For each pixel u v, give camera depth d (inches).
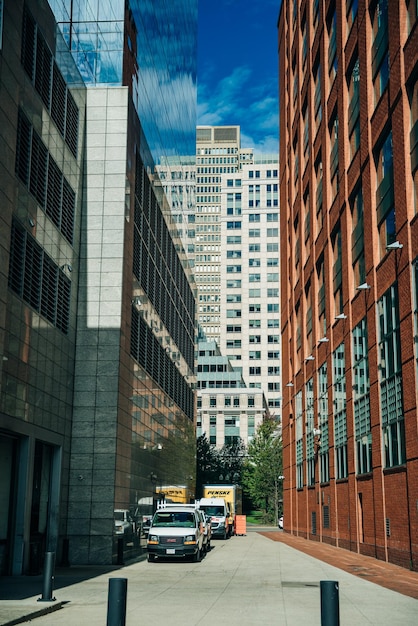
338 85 1256.2
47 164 871.7
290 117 2007.9
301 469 1784.0
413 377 778.8
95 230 1022.4
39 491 863.1
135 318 1132.5
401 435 837.8
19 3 756.6
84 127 1052.5
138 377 1146.0
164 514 975.0
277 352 5689.0
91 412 968.3
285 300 2117.4
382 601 526.3
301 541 1550.2
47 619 432.5
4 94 705.6
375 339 964.6
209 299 7696.9
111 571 805.9
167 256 1567.4
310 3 1642.5
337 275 1293.1
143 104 1240.8
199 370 5024.6
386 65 941.8
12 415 731.4
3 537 753.0
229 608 487.5
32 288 814.5
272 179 5994.1
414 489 768.9
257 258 5876.0
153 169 1358.3
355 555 1054.4
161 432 1412.4
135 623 418.3
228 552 1152.2
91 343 989.2
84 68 1078.4
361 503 1099.3
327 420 1402.6
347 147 1198.9
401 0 842.8
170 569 829.2
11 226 722.8
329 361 1357.0
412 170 807.1
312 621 426.6
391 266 884.6
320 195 1503.4
